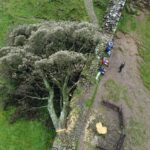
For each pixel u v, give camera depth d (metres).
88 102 45.97
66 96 46.22
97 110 45.75
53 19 62.50
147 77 53.28
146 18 62.50
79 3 64.25
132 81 51.41
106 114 45.75
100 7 63.81
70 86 48.75
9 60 47.16
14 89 50.22
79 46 49.31
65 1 64.69
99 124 44.16
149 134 45.88
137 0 64.12
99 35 49.19
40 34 48.31
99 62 50.31
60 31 48.12
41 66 45.41
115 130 44.53
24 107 49.09
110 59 52.59
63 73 46.47
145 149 44.25
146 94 50.66
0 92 51.28
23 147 45.66
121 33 58.03
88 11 63.06
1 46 58.34
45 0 64.94
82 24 49.91
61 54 44.66
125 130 45.19
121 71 51.69
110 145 43.09
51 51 48.22
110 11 58.94
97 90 47.78
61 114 45.28
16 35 53.81
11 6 64.81
